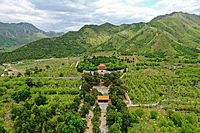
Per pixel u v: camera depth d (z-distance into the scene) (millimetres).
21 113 186125
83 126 171000
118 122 173000
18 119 175500
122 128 172750
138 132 167375
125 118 178125
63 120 177625
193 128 171625
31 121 169125
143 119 190625
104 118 196000
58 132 163375
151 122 185250
